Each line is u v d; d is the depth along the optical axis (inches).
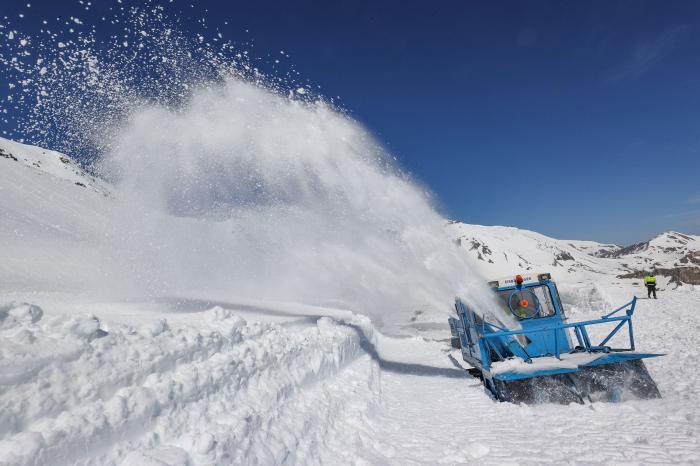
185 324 167.3
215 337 155.0
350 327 385.4
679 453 130.0
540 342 266.5
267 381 166.9
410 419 208.5
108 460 90.0
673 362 275.6
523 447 147.9
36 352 92.1
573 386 208.7
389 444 165.0
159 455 96.9
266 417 142.6
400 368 379.2
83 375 99.3
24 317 104.7
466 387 274.2
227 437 114.4
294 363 200.4
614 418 173.2
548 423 175.3
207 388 130.8
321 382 222.8
